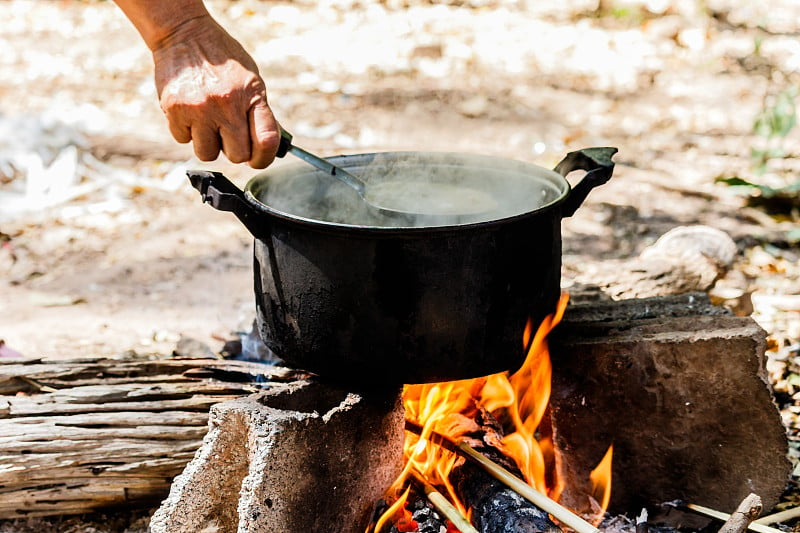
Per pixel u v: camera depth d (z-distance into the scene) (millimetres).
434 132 5520
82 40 7590
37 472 2113
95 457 2123
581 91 6379
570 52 7254
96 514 2221
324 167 1943
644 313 2381
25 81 6480
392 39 7652
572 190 1935
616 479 2186
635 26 7773
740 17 7820
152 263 3932
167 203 4594
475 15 8344
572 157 2059
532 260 1823
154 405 2182
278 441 1739
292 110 5902
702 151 5238
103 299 3574
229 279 3770
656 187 4730
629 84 6500
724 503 2156
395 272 1725
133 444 2135
